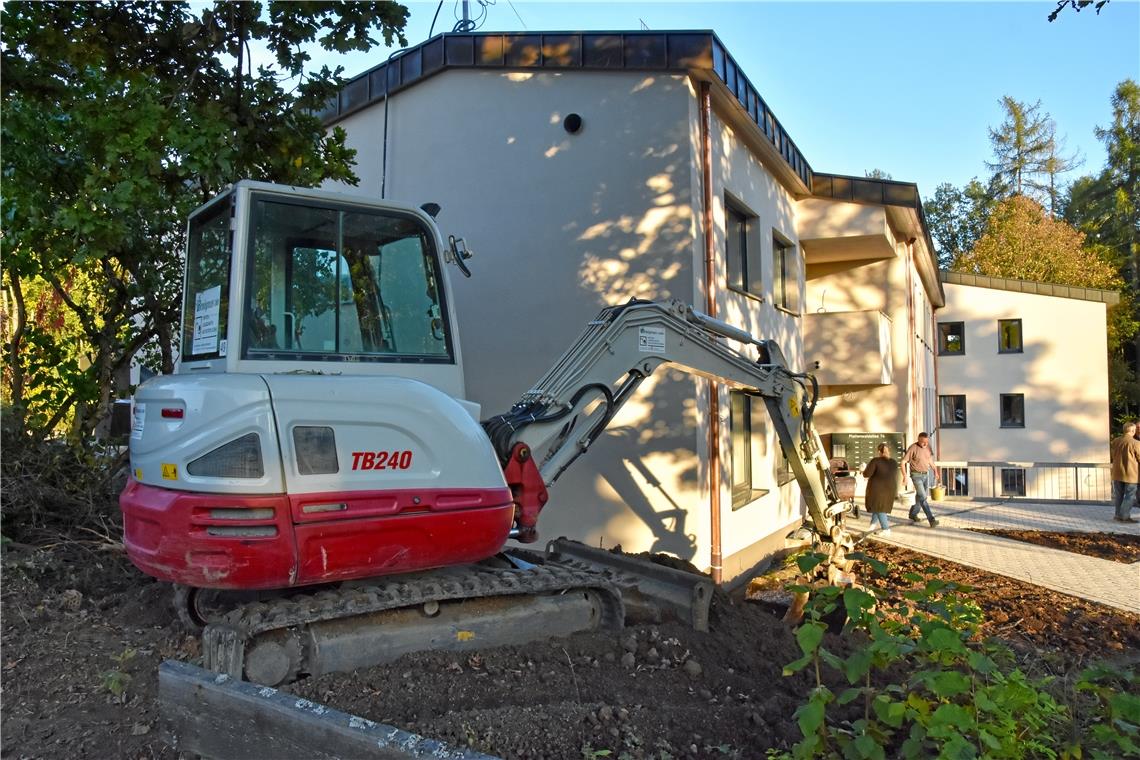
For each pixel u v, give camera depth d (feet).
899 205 43.32
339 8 24.93
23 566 19.36
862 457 51.21
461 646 15.10
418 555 14.42
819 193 44.32
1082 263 115.96
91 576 20.20
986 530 44.83
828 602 13.24
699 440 29.14
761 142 36.01
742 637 18.76
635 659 15.90
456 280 32.71
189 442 13.32
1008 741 10.77
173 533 13.10
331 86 27.25
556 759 11.49
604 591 17.33
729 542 31.50
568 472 30.37
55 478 23.75
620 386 19.62
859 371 46.65
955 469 73.00
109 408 29.99
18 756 11.34
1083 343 78.54
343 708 12.45
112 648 15.17
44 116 23.47
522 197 31.83
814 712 11.02
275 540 13.12
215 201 16.52
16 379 29.25
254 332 14.80
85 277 32.12
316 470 13.58
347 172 28.37
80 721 12.41
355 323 15.87
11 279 28.58
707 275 30.45
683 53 29.27
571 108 31.24
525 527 16.72
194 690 11.33
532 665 14.84
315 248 15.62
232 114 25.14
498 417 17.47
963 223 153.99
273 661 13.08
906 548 39.06
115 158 20.81
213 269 16.30
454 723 11.94
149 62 25.17
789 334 42.98
